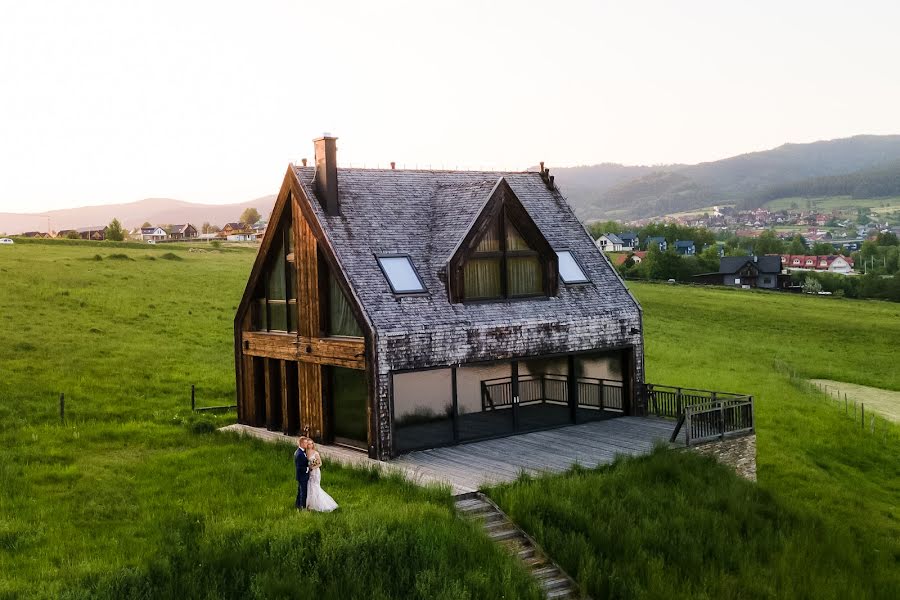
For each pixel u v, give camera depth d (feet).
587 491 62.03
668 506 63.67
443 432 80.18
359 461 70.38
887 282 370.94
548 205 99.76
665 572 55.62
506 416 89.04
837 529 71.20
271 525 53.36
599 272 94.17
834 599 58.18
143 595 44.78
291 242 84.64
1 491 63.05
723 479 71.10
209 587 45.98
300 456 57.52
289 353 83.82
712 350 188.44
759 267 406.82
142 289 179.73
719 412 79.82
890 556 73.56
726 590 54.49
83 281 179.01
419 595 47.60
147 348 131.64
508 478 65.16
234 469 70.13
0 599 43.65
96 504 61.00
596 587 52.60
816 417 126.31
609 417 90.99
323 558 48.88
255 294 90.89
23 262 195.62
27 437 81.76
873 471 108.78
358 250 78.02
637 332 92.02
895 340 218.38
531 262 85.87
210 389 112.88
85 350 125.29
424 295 77.36
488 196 81.05
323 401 78.89
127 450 79.25
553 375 97.76
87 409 96.68
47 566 48.80
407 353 73.36
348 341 74.90
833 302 293.64
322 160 80.38
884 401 152.25
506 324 80.38
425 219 86.43
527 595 49.52
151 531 55.36
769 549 62.28
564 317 85.20
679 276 393.91
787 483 95.55
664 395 92.84
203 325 153.48
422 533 51.57
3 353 118.01
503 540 55.83
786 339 213.66
